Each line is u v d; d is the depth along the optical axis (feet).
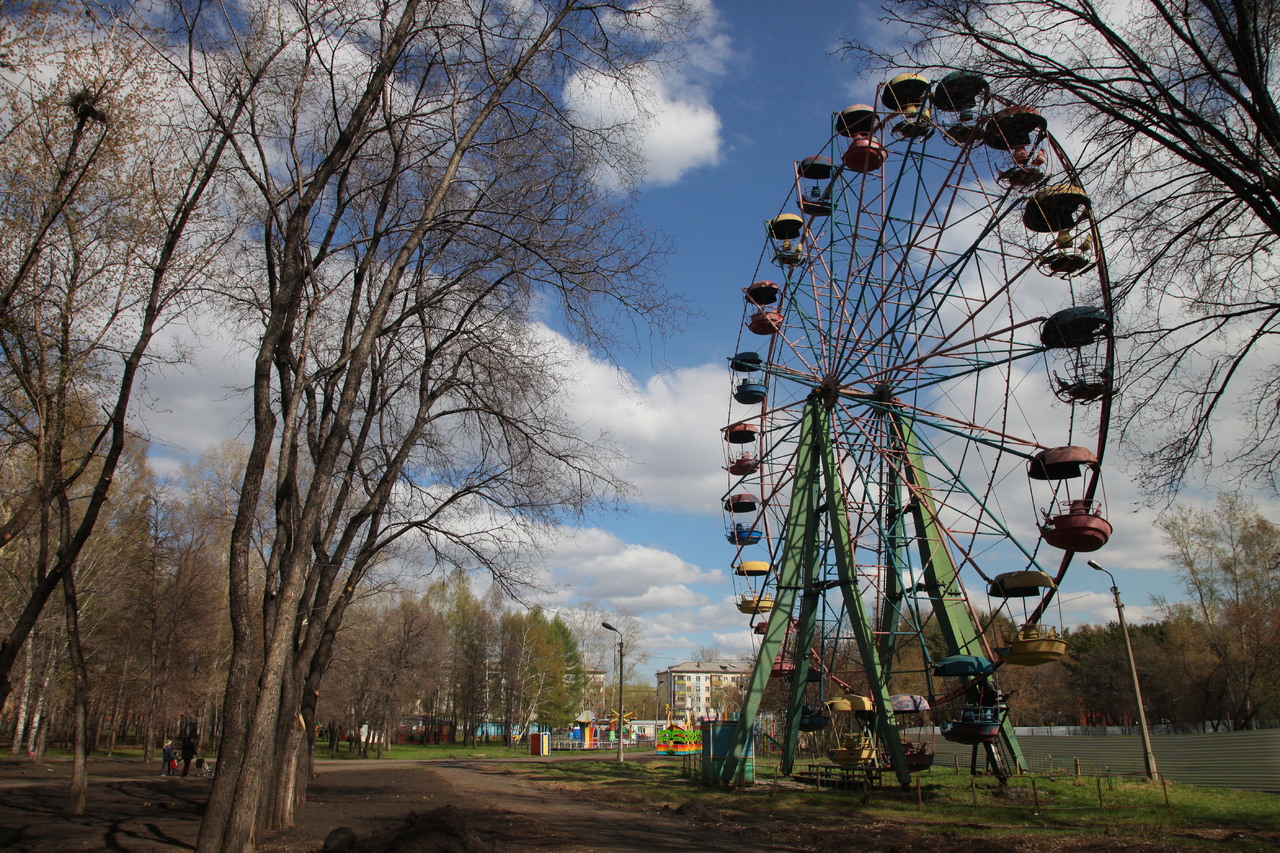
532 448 63.67
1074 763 114.01
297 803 73.05
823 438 105.19
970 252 84.28
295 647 58.08
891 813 73.82
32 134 47.98
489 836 56.75
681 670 549.54
